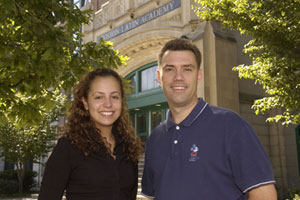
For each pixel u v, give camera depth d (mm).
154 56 13703
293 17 5586
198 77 2299
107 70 2611
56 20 4660
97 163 2326
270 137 11430
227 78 10062
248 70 6125
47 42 4223
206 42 10172
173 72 2207
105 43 5344
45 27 4359
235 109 10047
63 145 2307
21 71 4383
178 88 2170
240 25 6152
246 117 10781
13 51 4391
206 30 10273
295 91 5516
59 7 4637
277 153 11219
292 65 5586
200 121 2045
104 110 2482
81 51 5172
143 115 14617
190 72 2205
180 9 11492
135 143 2695
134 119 14984
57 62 4473
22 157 14133
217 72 9859
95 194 2287
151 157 2309
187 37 10680
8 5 3664
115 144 2535
